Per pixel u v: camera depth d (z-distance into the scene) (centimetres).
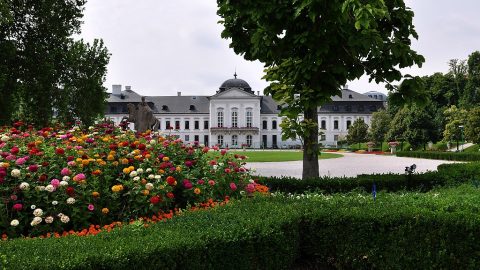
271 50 668
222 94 7788
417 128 4509
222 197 630
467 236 418
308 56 633
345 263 469
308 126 777
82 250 329
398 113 4862
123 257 322
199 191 576
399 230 439
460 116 4531
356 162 2695
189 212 499
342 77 675
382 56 662
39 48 2127
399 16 666
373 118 6303
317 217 477
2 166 504
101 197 530
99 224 518
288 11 593
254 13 602
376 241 449
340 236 466
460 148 4803
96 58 2455
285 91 734
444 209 488
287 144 7950
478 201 536
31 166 511
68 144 653
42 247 338
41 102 2148
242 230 407
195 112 7994
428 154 3256
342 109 8031
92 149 623
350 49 631
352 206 517
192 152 680
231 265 389
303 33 606
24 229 489
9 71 2072
